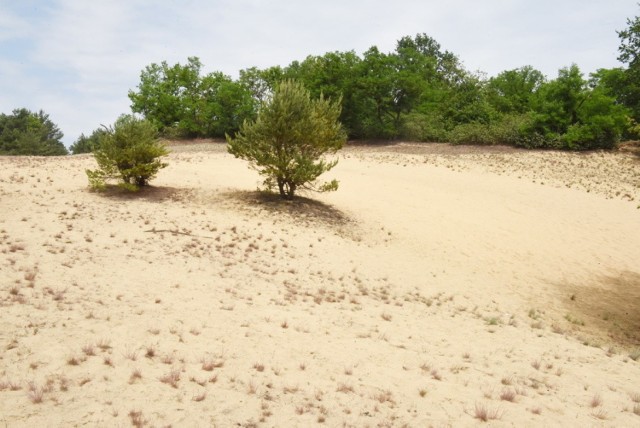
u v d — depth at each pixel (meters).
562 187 28.20
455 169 31.09
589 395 7.13
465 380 7.23
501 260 16.89
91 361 6.20
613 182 30.25
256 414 5.50
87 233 13.08
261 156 18.78
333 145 19.38
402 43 82.50
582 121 39.25
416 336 9.19
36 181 19.70
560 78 39.69
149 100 47.69
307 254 14.45
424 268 15.16
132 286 9.54
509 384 7.25
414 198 23.61
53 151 81.81
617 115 37.78
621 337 11.59
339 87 41.91
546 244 18.97
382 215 20.41
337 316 9.76
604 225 21.83
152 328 7.54
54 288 8.68
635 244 19.72
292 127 18.23
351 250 15.71
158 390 5.73
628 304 14.11
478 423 5.86
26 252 10.59
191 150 35.50
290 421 5.45
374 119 43.41
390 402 6.21
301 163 18.89
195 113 46.72
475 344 9.15
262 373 6.61
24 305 7.67
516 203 24.28
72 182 20.28
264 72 54.53
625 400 7.07
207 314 8.65
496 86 58.81
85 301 8.32
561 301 13.81
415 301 11.99
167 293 9.45
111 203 17.08
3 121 84.06
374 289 12.48
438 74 65.00
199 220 16.14
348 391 6.39
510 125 40.00
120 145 18.84
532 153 36.75
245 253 13.44
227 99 45.97
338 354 7.69
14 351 6.13
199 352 7.00
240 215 17.55
